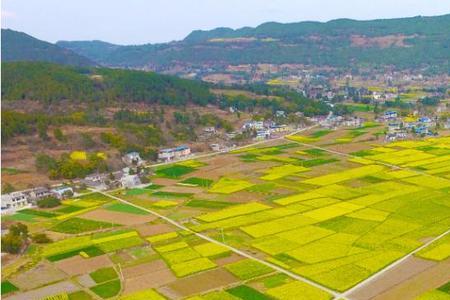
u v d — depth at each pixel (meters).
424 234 152.62
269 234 156.25
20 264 140.88
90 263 140.62
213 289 121.06
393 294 115.19
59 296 120.81
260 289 120.06
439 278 122.38
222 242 151.50
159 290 121.88
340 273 126.94
